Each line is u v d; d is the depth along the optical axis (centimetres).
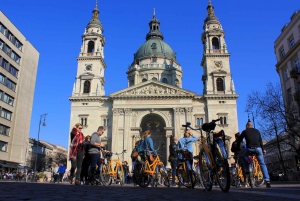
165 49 9000
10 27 6362
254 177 1537
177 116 6331
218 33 7188
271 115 4069
